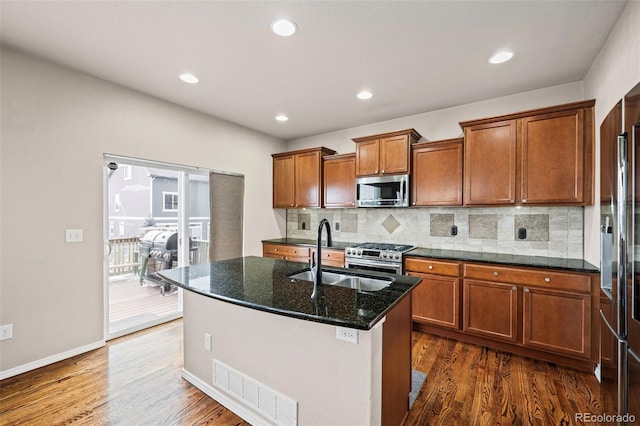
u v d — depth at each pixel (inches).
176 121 134.3
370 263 134.0
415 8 70.6
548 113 103.6
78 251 103.4
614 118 57.7
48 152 96.3
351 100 128.6
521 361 99.5
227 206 159.6
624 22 70.1
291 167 180.5
